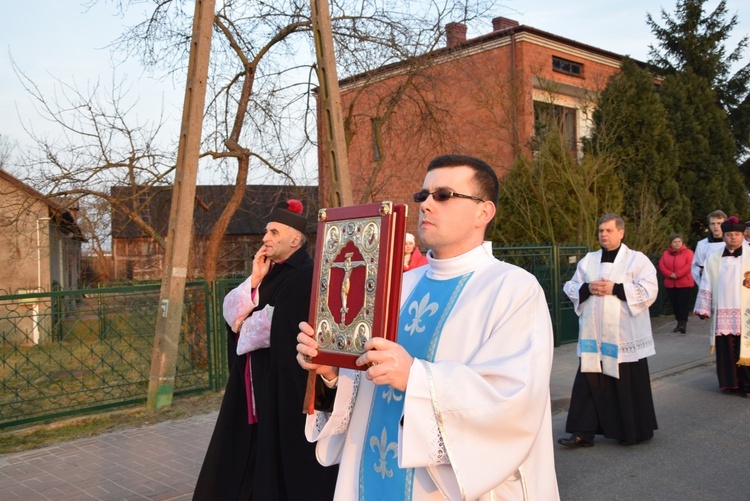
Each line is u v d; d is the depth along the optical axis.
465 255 2.16
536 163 14.58
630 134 16.52
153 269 24.38
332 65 8.13
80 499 4.88
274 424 3.42
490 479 1.74
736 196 18.94
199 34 7.49
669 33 21.30
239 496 3.57
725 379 7.84
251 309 3.69
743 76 22.09
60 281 18.72
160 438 6.34
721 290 7.84
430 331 2.08
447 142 14.72
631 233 15.03
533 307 1.93
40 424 6.78
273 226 3.74
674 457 5.66
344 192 8.09
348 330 1.95
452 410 1.76
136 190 10.42
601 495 4.84
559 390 8.10
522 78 16.42
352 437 2.22
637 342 5.82
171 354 7.33
